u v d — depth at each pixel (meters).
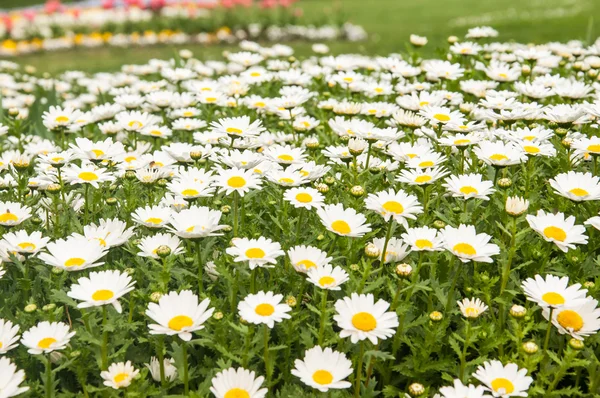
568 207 2.98
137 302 2.58
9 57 14.13
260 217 3.05
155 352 2.43
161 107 4.69
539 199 3.15
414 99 4.09
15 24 15.20
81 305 2.09
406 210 2.47
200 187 2.84
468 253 2.32
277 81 5.50
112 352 2.27
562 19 14.02
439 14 18.50
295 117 4.40
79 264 2.38
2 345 2.09
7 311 2.40
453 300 2.52
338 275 2.22
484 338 2.27
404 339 2.32
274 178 2.79
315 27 15.77
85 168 3.04
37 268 2.64
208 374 2.17
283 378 2.31
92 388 2.12
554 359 2.18
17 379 1.92
